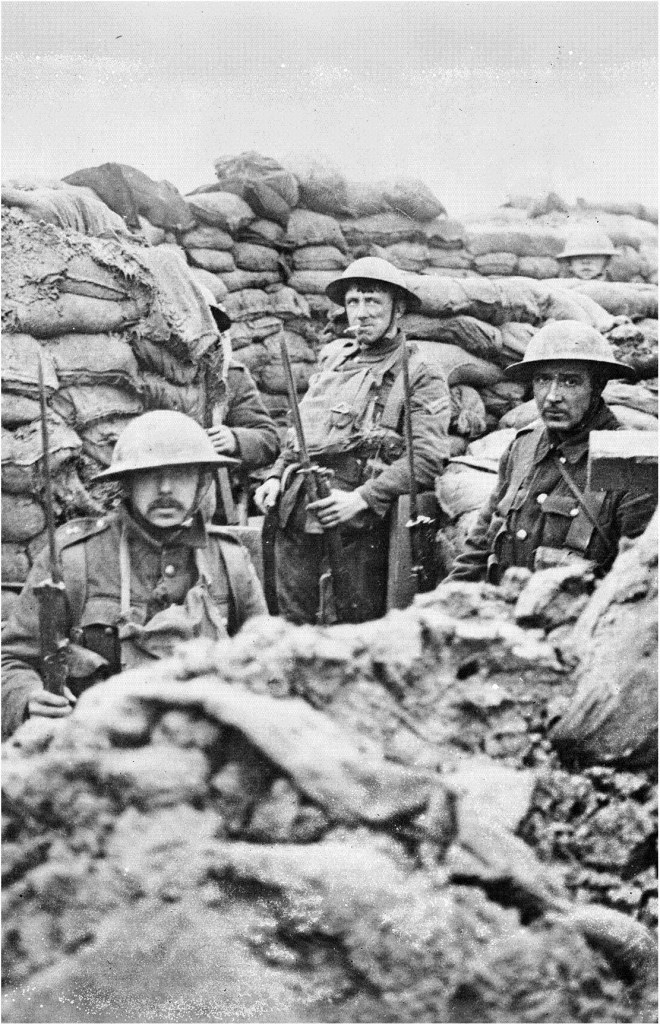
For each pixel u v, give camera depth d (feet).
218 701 16.47
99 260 18.52
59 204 18.61
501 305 19.72
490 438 19.49
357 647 16.92
